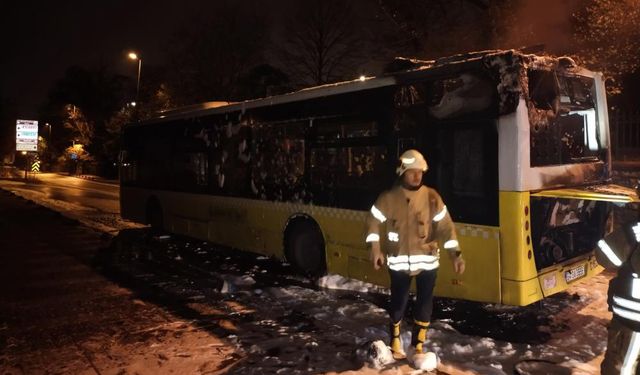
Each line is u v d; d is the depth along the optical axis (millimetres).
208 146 10234
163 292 7469
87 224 15203
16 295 7355
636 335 3307
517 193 5301
